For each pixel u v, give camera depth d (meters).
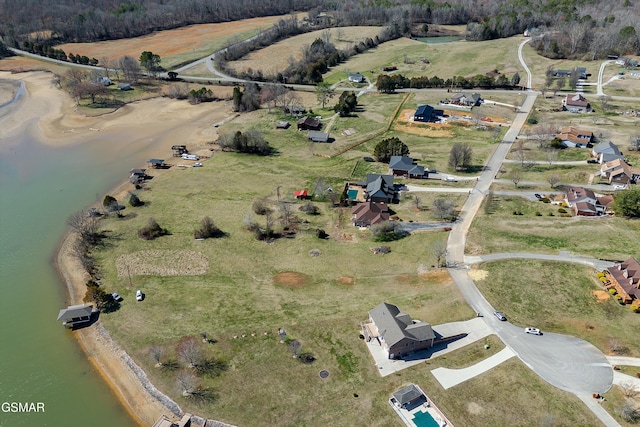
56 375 73.69
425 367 71.62
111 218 113.00
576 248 95.69
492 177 128.38
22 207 120.94
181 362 73.56
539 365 71.06
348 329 78.75
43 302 88.75
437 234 103.00
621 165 123.75
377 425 63.34
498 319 79.44
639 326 76.94
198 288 89.56
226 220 111.88
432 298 84.75
